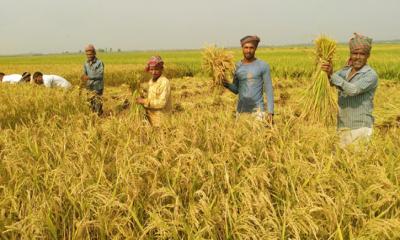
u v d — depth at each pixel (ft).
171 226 9.57
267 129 14.34
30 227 9.63
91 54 38.83
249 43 20.15
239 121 15.62
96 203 10.74
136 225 10.34
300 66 87.10
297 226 9.21
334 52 19.24
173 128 16.08
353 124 16.51
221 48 20.68
